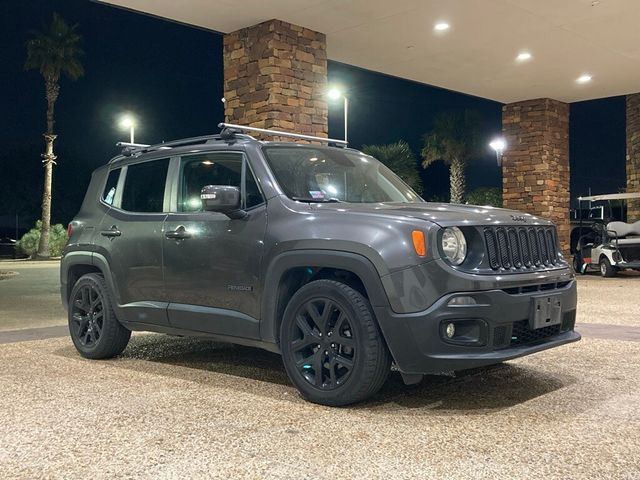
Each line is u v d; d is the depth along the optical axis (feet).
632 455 11.17
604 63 51.34
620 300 36.50
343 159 18.81
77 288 20.94
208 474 10.56
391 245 13.67
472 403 14.56
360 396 14.01
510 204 66.90
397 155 101.09
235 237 16.26
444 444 11.82
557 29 42.50
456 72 53.98
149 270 18.39
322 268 15.29
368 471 10.57
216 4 35.81
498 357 13.39
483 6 37.83
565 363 18.70
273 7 36.35
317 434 12.48
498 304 13.61
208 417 13.70
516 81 57.31
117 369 18.78
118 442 12.17
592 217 64.08
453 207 15.98
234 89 40.27
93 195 21.58
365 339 13.80
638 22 41.29
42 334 25.95
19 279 67.26
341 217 14.69
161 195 18.86
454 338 13.53
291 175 16.72
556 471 10.48
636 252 55.36
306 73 40.22
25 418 13.76
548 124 64.90
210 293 16.80
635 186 68.28
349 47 45.93
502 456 11.18
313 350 14.88
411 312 13.38
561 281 15.62
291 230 15.17
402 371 13.65
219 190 15.57
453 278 13.35
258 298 15.69
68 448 11.89
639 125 67.56
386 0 36.11
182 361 19.89
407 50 47.01
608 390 15.62
